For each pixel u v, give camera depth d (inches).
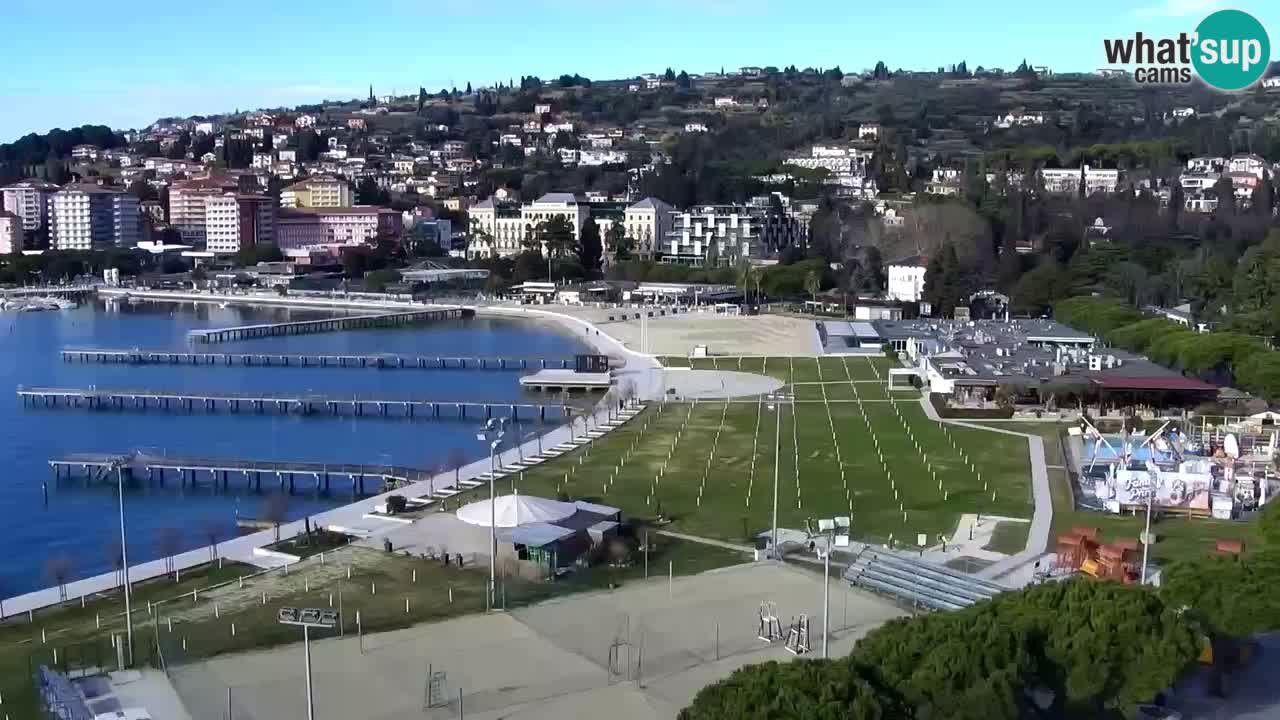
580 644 4175.7
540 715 3580.2
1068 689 3132.4
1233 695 3580.2
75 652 4133.9
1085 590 3361.2
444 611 4527.6
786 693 2768.2
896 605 4569.4
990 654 3031.5
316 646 4158.5
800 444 7775.6
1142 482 5974.4
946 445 7647.6
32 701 3715.6
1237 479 6235.2
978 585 4655.5
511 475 7007.9
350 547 5442.9
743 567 5088.6
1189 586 3609.7
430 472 7416.3
